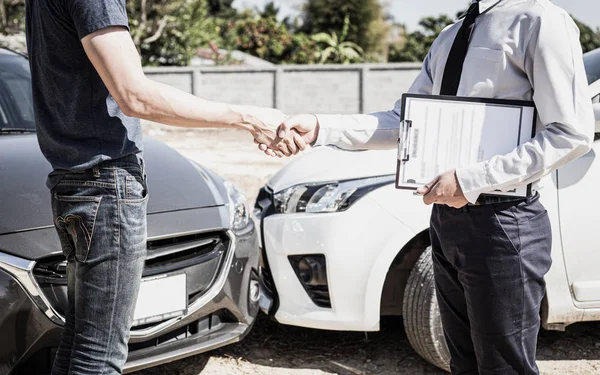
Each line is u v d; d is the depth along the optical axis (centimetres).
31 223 240
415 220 288
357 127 200
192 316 265
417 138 175
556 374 297
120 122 174
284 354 323
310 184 306
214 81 1758
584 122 165
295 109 1783
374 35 3278
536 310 183
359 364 311
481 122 172
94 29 159
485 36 175
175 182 288
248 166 926
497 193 172
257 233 314
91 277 176
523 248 175
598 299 291
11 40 1780
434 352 288
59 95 170
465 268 181
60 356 192
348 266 285
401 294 297
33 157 283
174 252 262
